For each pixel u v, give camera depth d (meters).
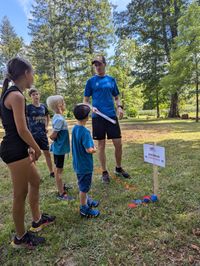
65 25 24.64
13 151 2.24
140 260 2.20
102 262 2.20
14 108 2.13
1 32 37.81
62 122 3.47
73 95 25.62
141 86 23.39
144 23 20.48
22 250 2.44
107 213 3.06
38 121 4.40
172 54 15.20
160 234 2.53
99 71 4.10
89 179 3.00
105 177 4.11
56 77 30.45
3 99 2.18
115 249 2.35
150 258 2.21
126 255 2.27
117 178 4.29
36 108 4.41
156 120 18.88
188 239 2.44
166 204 3.17
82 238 2.56
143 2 19.91
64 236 2.61
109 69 24.97
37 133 4.39
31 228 2.72
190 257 2.19
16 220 2.40
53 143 3.56
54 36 29.12
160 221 2.77
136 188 3.81
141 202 3.26
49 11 30.67
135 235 2.55
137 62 21.55
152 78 20.91
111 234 2.60
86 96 4.21
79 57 24.14
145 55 20.97
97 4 23.28
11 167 2.29
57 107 3.55
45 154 4.56
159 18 19.95
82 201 3.00
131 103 27.48
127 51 25.02
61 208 3.28
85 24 23.38
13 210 2.39
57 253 2.36
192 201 3.23
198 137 8.36
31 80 2.31
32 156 2.35
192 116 21.05
